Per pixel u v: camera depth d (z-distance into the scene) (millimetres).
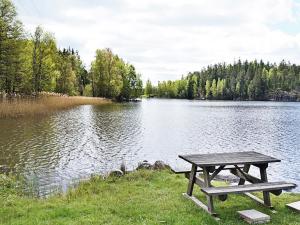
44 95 46875
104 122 33531
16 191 9719
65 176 13086
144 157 18094
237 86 145125
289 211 7207
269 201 7414
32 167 14305
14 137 21469
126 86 90438
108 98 81688
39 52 47625
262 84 141750
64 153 17625
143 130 29016
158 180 9930
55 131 24984
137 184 9523
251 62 169875
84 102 63781
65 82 67062
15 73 41562
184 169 8727
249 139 26281
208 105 91750
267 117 49125
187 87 161500
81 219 6410
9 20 38094
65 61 67375
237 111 64188
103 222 6301
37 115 35406
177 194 8281
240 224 6398
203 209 7129
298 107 85875
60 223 6199
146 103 91688
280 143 24547
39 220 6398
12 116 32250
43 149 18297
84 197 8195
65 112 42250
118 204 7383
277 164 17531
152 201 7656
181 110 63562
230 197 8141
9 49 38594
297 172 15875
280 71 160500
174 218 6504
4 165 14352
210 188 6785
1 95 36469
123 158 17500
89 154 17859
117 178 10383
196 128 32594
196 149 21453
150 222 6289
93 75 81312
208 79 165875
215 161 7363
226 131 30906
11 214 6809
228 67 171750
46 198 8602
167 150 20578
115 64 82125
